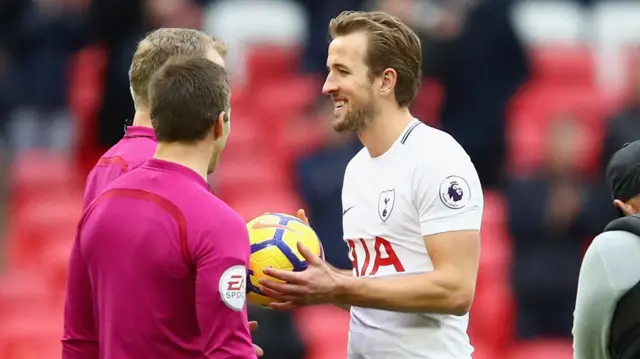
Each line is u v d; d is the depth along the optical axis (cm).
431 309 1839
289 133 4638
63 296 3862
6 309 3809
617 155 1859
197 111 1712
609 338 1805
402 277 1830
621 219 1794
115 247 1691
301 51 4966
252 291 1834
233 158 4581
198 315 1658
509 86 4491
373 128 1927
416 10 4481
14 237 4206
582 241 4003
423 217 1873
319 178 4022
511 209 4012
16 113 4816
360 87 1905
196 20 4366
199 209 1683
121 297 1684
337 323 3794
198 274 1658
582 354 1834
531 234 3988
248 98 4922
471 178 1880
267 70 5056
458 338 1938
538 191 4012
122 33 4247
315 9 4984
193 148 1727
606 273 1780
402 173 1902
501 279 3991
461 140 4450
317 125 4403
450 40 4444
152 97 1731
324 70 4803
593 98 5184
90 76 4903
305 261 1838
